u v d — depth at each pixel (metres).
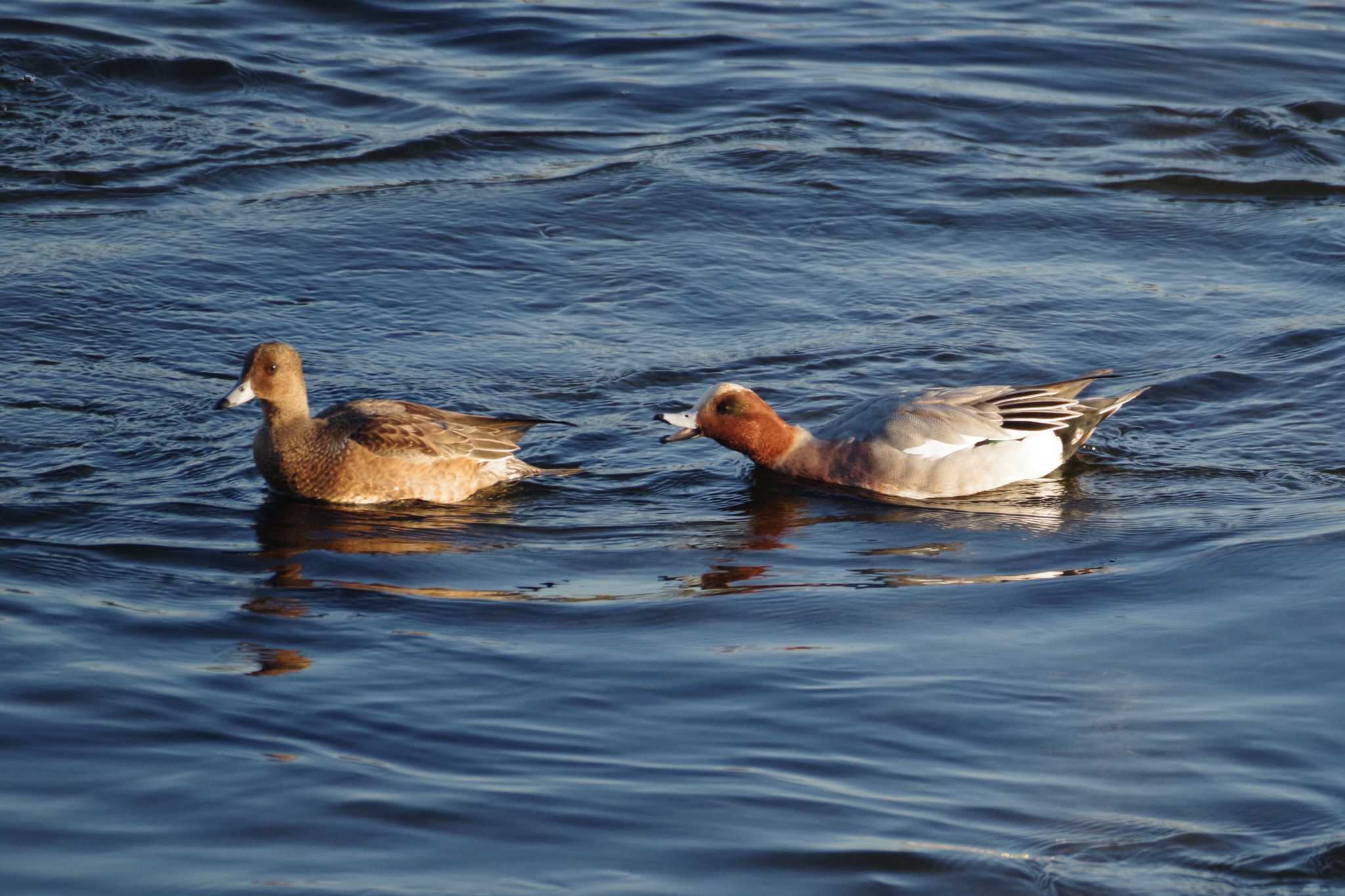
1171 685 9.30
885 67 25.31
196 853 7.34
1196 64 25.52
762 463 14.12
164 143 21.48
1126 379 15.96
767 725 8.80
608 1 28.00
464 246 19.00
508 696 9.13
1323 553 11.45
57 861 7.22
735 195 20.73
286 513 12.65
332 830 7.57
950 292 18.17
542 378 15.76
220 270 17.91
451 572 11.43
